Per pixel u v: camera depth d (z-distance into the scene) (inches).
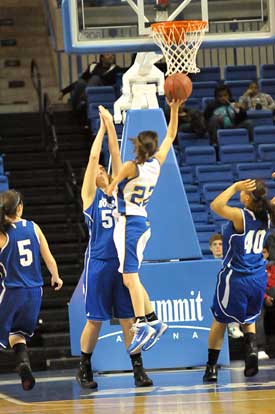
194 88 954.7
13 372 640.4
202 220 775.7
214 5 558.9
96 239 481.7
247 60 1077.8
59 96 1032.8
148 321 469.4
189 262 546.0
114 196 465.4
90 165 479.5
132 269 462.6
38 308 456.4
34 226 458.0
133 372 502.6
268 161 849.5
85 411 397.1
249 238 470.6
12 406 430.9
